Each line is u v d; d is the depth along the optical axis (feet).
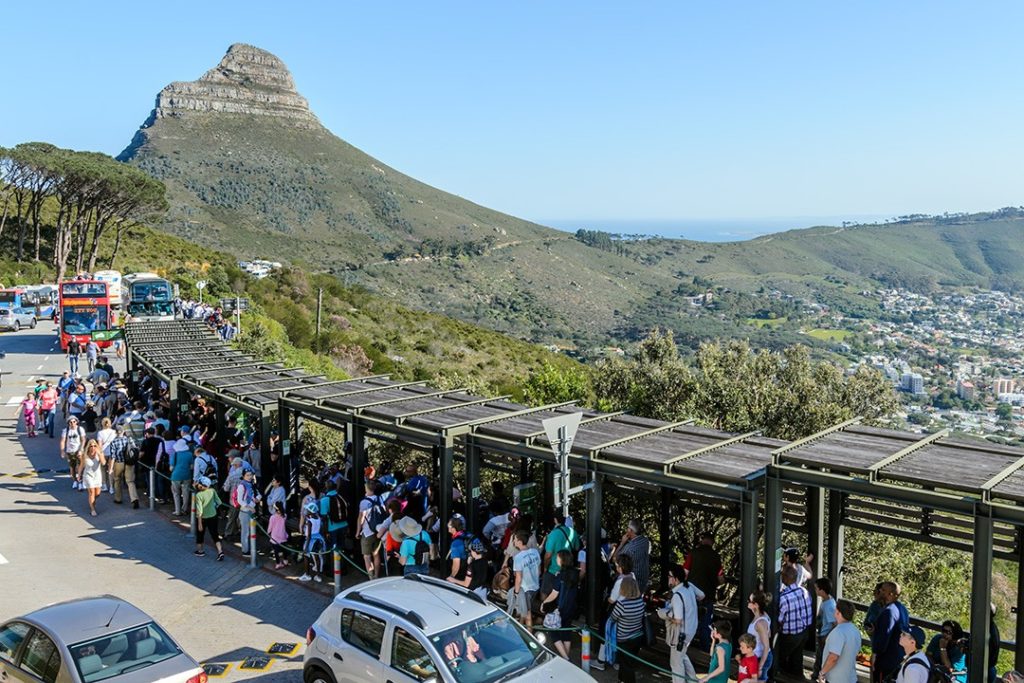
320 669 30.37
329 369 145.28
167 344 87.30
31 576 46.47
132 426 61.05
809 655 35.81
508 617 29.84
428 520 44.19
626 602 32.86
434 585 31.71
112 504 60.59
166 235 325.83
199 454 53.11
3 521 56.44
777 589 33.30
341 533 46.91
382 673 27.99
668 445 38.70
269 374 66.85
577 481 50.21
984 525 27.45
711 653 29.86
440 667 26.58
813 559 37.14
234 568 48.03
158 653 28.84
